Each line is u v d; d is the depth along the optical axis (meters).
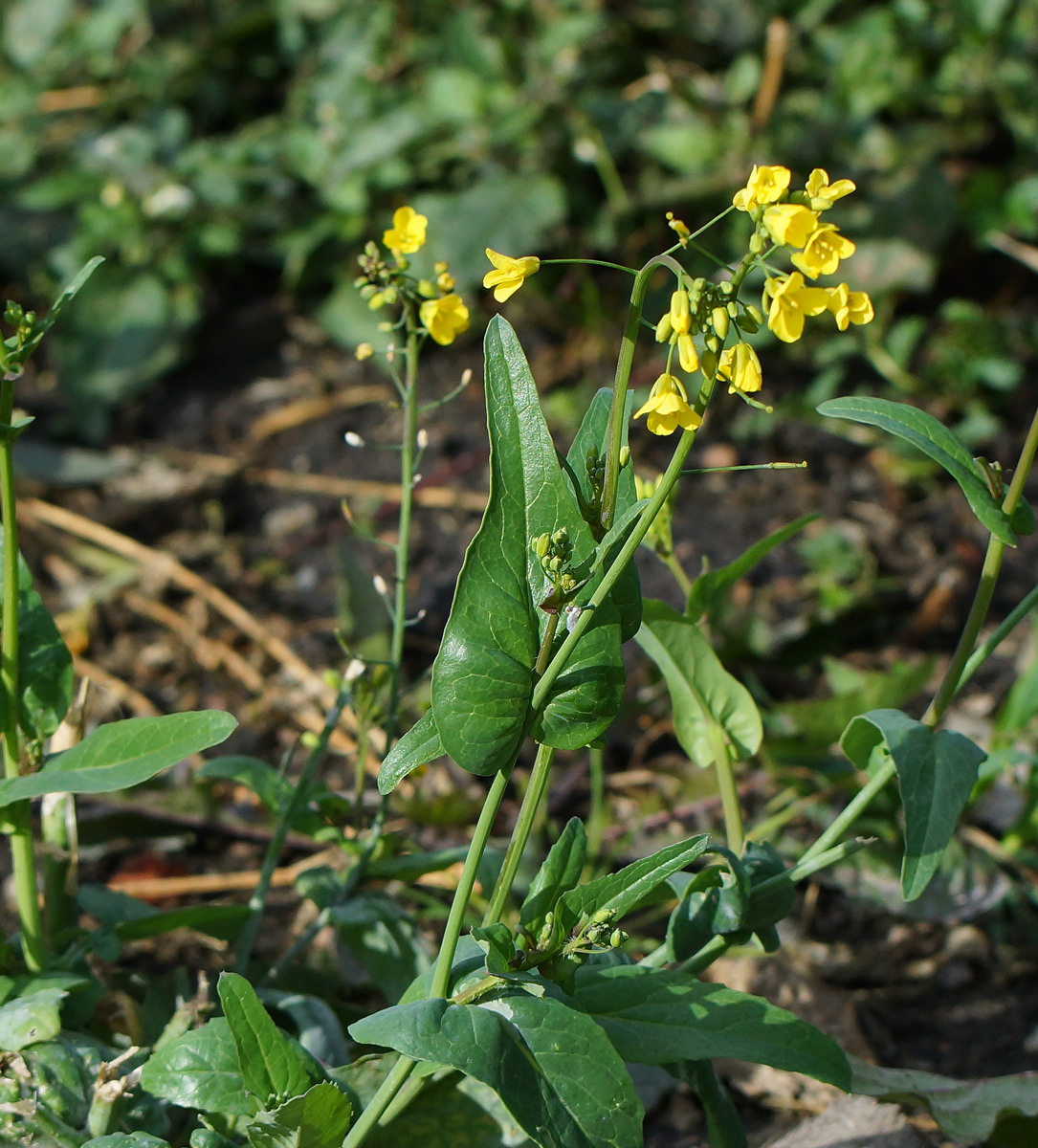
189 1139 0.97
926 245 1.78
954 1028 1.10
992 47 2.00
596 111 1.91
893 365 1.78
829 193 0.88
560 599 0.89
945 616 1.46
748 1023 0.93
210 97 2.15
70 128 2.16
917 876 0.93
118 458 1.72
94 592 1.48
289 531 1.62
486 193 1.83
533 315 1.89
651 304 1.86
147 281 1.90
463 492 1.66
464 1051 0.89
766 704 1.31
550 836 1.16
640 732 1.30
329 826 1.04
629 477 0.93
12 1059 0.95
